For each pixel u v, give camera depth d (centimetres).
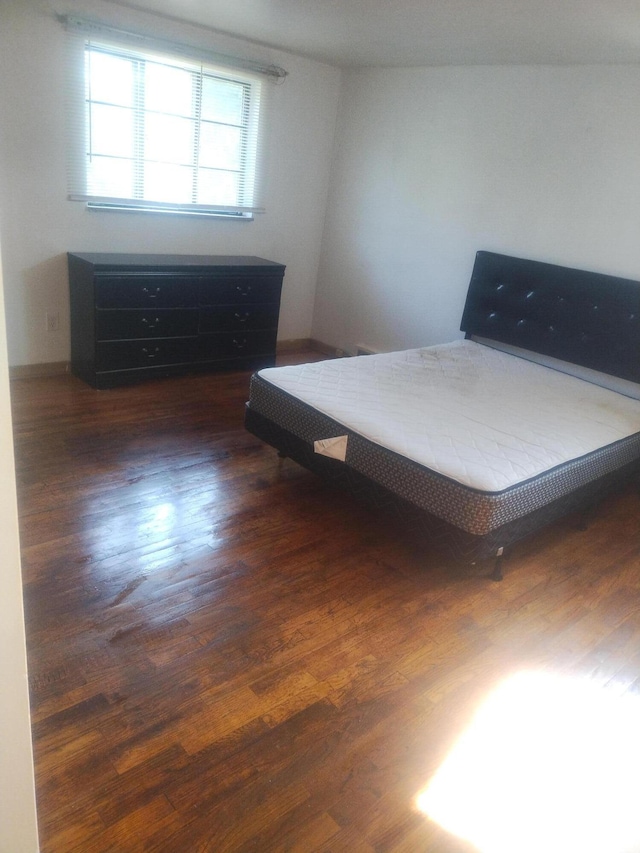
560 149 343
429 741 164
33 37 320
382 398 278
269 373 295
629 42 272
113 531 242
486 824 144
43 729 156
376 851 135
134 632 192
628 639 212
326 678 182
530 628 213
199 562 230
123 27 341
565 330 352
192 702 168
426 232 420
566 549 264
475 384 312
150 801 141
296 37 361
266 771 151
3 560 81
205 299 401
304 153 454
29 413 336
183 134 395
